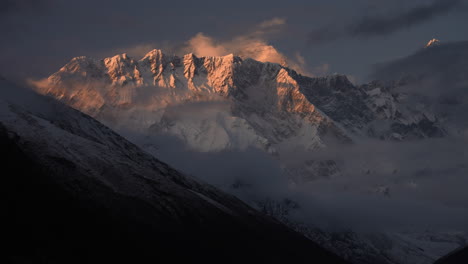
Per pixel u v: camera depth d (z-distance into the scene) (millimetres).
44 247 188625
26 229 192250
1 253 176500
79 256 194875
